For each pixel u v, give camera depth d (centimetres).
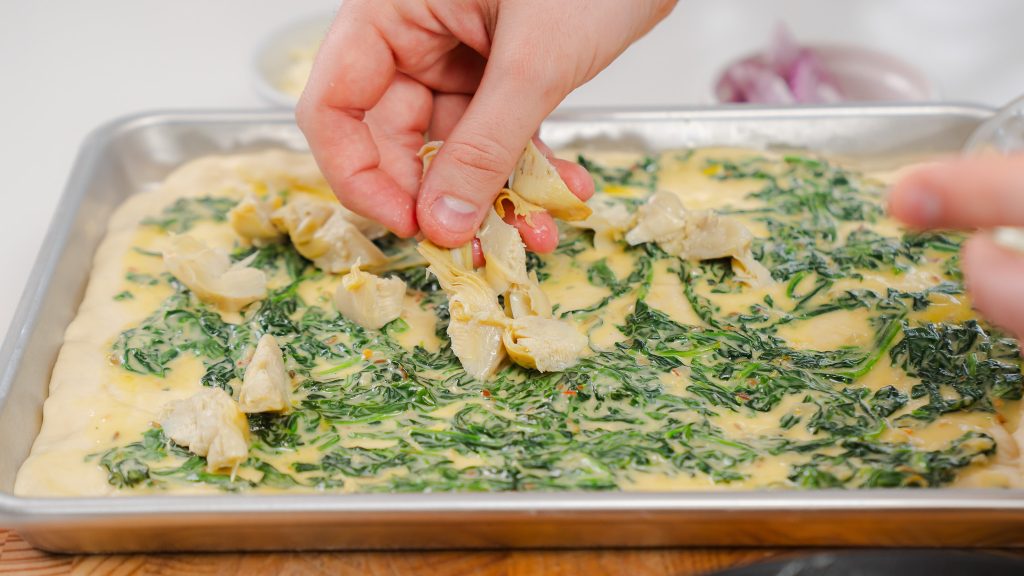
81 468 37
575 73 39
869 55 58
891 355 39
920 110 48
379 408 38
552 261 44
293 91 55
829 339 40
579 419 38
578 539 35
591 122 48
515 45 38
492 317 39
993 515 33
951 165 31
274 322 41
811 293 42
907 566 30
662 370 39
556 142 49
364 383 39
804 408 38
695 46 65
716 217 43
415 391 39
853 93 58
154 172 49
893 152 48
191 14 65
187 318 42
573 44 38
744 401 38
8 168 54
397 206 41
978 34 66
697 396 38
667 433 37
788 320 41
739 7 68
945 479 35
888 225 45
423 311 42
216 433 36
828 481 35
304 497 34
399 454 37
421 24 40
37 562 35
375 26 40
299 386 39
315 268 44
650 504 33
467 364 39
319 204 44
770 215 46
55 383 39
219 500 34
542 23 38
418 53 41
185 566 35
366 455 37
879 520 33
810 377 39
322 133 40
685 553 35
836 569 30
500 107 38
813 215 45
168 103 58
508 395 39
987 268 33
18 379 38
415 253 44
